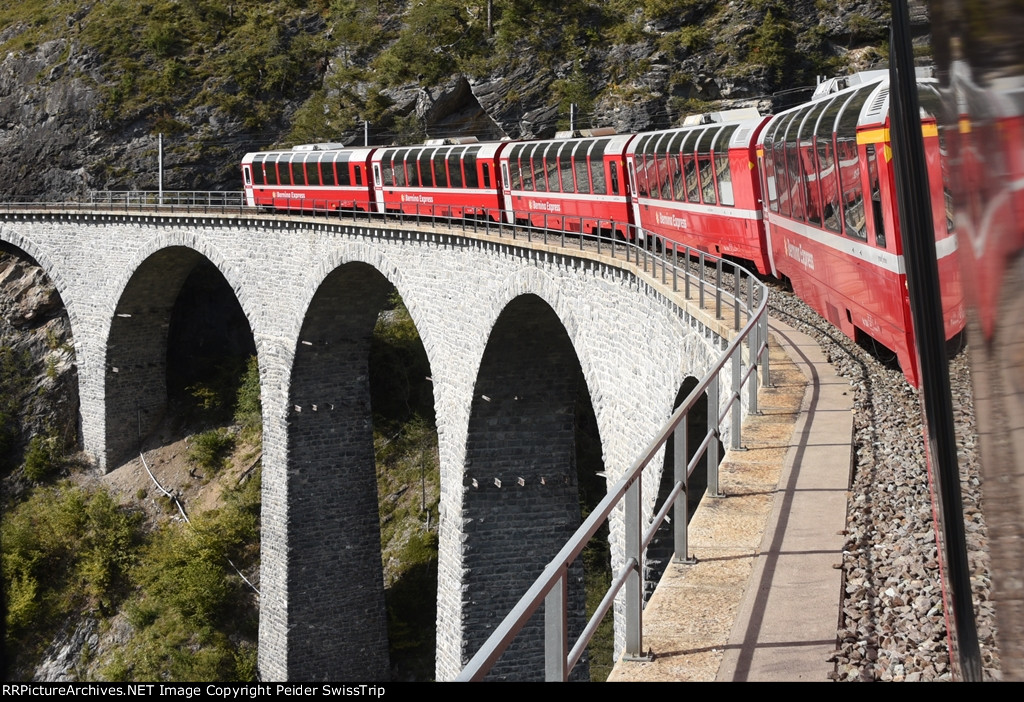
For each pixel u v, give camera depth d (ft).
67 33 322.96
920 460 31.19
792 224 69.77
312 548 162.30
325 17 338.54
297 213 191.52
